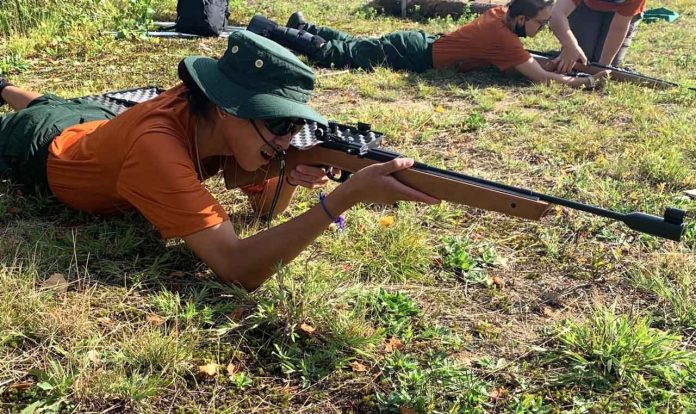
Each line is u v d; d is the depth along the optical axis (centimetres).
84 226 366
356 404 264
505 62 755
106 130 330
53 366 260
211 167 340
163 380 263
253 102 281
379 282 343
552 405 268
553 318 323
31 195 390
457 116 623
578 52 748
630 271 361
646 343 287
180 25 912
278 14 1115
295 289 310
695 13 1225
